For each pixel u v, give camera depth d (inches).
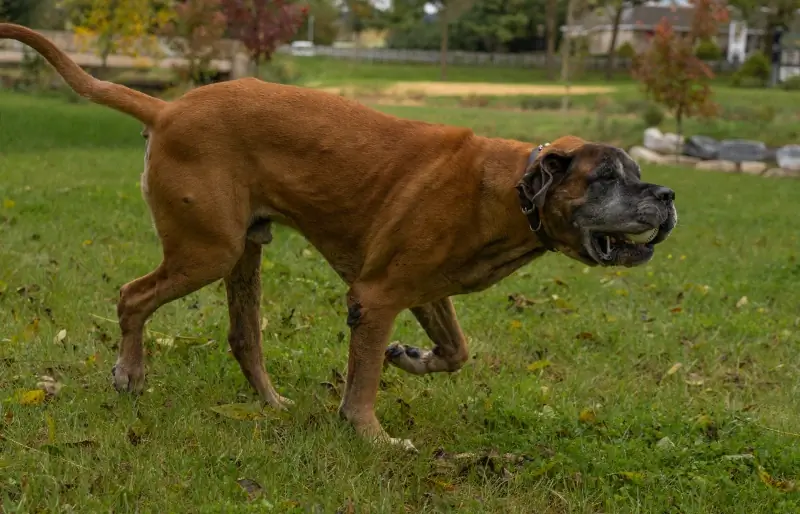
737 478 177.9
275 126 183.3
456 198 177.8
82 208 404.5
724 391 235.5
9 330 234.8
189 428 184.2
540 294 317.7
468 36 3129.9
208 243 184.5
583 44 2682.1
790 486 173.2
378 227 183.0
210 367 217.6
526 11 2999.5
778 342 276.1
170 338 235.5
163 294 190.9
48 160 561.9
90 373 212.5
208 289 291.0
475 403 208.8
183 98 186.5
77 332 237.6
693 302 315.9
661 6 2906.0
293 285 297.7
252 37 840.3
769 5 2074.3
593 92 1672.0
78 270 294.5
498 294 306.5
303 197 185.3
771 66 1946.4
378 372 187.0
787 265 378.9
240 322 203.9
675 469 177.3
